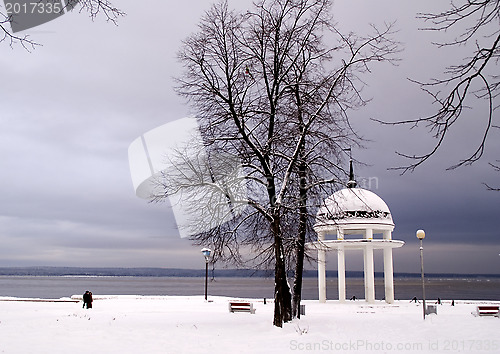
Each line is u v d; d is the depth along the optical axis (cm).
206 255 3981
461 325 2281
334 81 2275
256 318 2528
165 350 1590
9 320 2328
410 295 11381
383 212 4203
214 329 2075
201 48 2256
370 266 4303
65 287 17100
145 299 4762
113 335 1872
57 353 1491
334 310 3428
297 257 2436
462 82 697
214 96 2255
